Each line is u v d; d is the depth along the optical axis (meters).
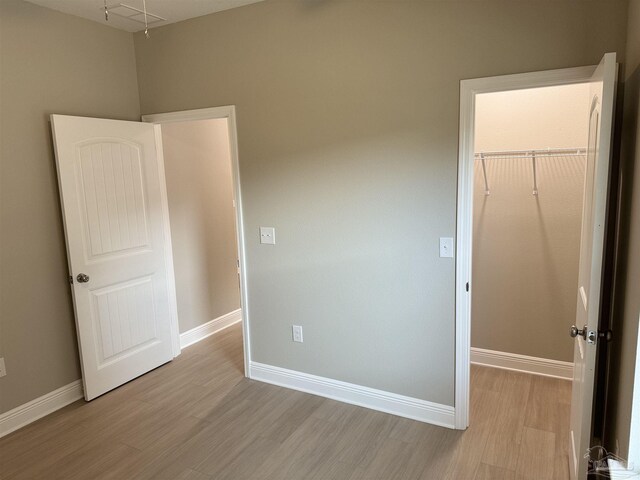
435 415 2.69
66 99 2.98
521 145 3.11
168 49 3.25
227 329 4.51
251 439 2.60
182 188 3.96
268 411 2.90
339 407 2.93
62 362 3.03
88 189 3.00
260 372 3.33
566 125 2.97
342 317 2.91
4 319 2.71
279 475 2.28
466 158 2.38
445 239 2.50
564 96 2.96
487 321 3.40
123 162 3.23
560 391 3.03
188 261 4.05
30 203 2.81
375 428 2.67
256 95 2.96
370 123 2.62
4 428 2.71
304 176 2.88
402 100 2.50
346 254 2.82
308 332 3.06
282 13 2.78
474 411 2.82
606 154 1.59
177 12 2.99
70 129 2.87
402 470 2.29
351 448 2.48
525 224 3.17
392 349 2.77
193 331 4.14
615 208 2.04
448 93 2.38
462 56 2.32
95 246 3.06
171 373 3.50
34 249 2.85
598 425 2.16
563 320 3.15
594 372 1.71
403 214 2.60
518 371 3.33
